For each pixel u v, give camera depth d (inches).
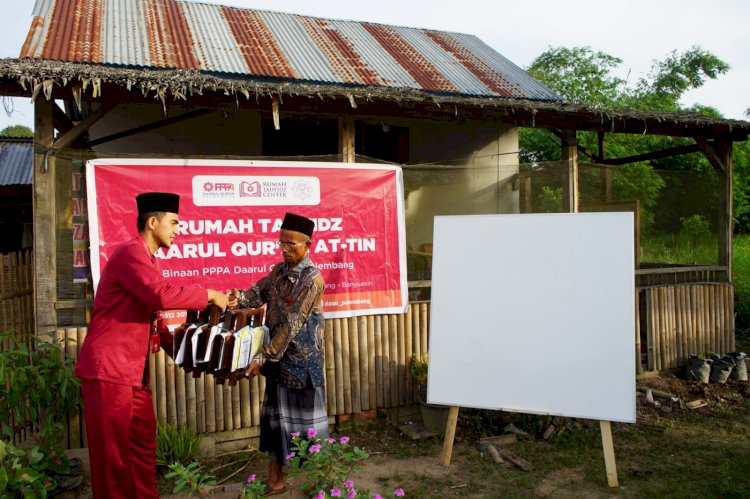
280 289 147.0
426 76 323.9
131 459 133.5
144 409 134.5
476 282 174.7
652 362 256.1
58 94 168.4
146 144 275.3
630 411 156.3
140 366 130.4
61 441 169.8
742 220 736.3
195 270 179.0
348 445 190.1
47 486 138.3
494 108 213.5
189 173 177.8
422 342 213.9
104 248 170.1
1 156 465.1
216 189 180.5
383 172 203.3
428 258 221.9
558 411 161.8
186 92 176.9
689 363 255.0
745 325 349.4
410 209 224.5
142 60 266.1
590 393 160.1
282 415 147.2
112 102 173.8
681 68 779.4
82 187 171.3
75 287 171.8
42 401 149.6
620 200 259.0
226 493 155.6
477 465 172.7
